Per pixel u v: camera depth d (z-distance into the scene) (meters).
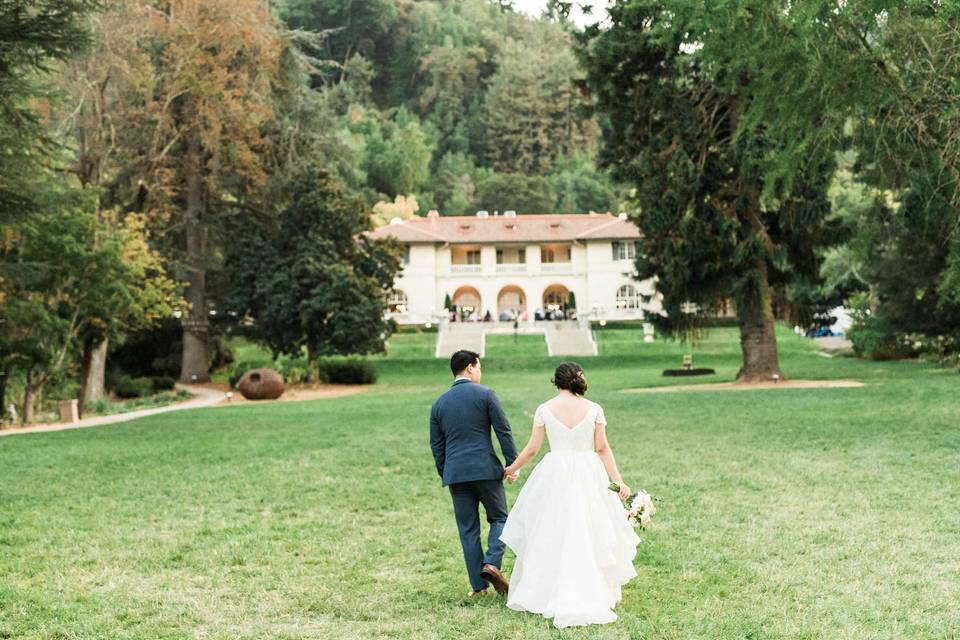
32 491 11.31
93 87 36.12
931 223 18.27
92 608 6.11
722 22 13.51
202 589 6.58
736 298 28.09
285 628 5.61
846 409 18.67
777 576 6.43
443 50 162.50
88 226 27.56
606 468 6.05
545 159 143.75
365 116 137.88
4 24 13.72
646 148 28.17
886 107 13.93
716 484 10.35
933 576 6.33
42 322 25.77
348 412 24.66
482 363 55.00
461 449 6.29
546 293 84.81
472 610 5.88
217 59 41.47
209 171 48.78
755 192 28.09
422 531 8.42
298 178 46.62
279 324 44.91
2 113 15.14
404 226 81.69
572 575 5.55
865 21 13.02
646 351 58.41
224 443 16.91
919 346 42.59
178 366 52.78
